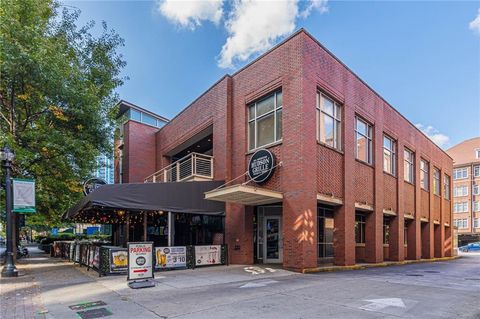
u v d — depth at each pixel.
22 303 7.29
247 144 15.91
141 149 25.62
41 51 14.08
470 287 9.56
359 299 7.60
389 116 20.70
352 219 15.41
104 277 10.88
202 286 9.24
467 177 61.78
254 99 15.60
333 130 15.34
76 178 18.00
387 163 20.36
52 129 16.12
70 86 15.93
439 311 6.53
